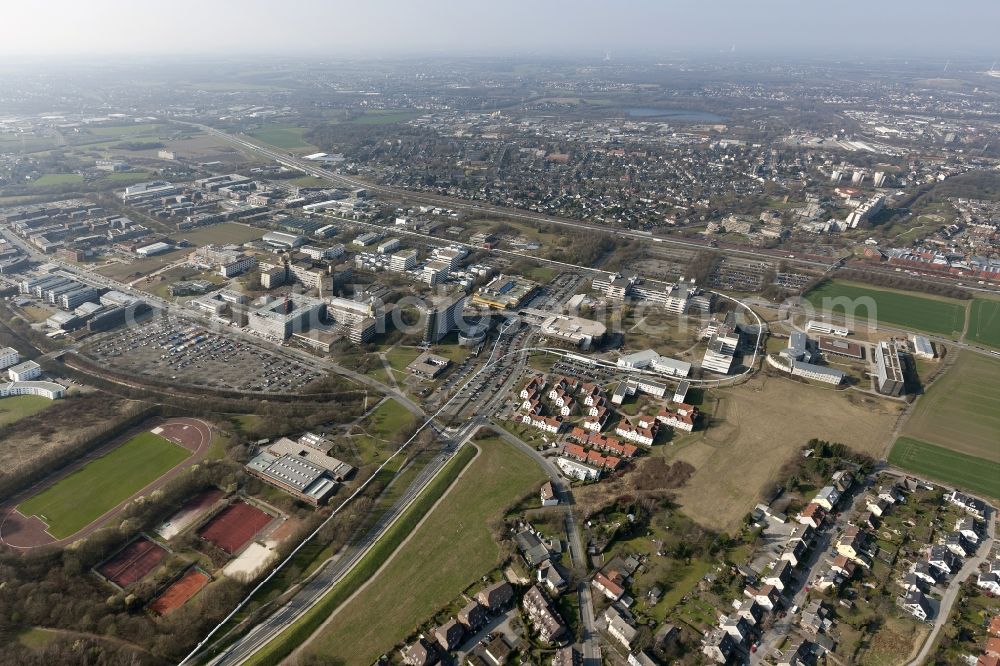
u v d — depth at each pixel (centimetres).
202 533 19962
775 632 17112
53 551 18462
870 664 16288
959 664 16200
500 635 16712
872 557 19812
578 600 17975
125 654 15388
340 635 16512
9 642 15712
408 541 19838
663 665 15975
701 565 19312
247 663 15538
